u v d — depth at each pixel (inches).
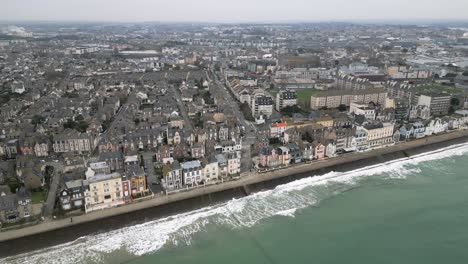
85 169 7721.5
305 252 5831.7
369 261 5649.6
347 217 6840.6
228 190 7657.5
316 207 7199.8
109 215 6633.9
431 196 7623.0
